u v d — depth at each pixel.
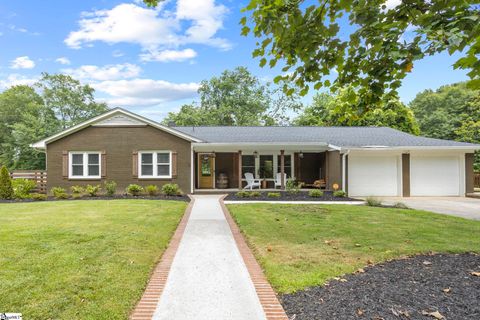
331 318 3.02
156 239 6.12
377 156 15.85
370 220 8.27
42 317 3.08
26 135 30.94
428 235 6.57
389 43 3.16
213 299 3.58
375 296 3.50
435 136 32.50
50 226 7.12
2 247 5.34
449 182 15.92
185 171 15.75
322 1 3.54
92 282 3.93
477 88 2.67
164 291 3.81
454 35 2.44
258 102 37.78
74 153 15.53
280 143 16.06
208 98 39.31
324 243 5.91
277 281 4.01
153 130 15.70
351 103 3.99
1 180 13.27
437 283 3.89
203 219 8.51
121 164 15.62
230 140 16.64
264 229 7.11
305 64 3.78
